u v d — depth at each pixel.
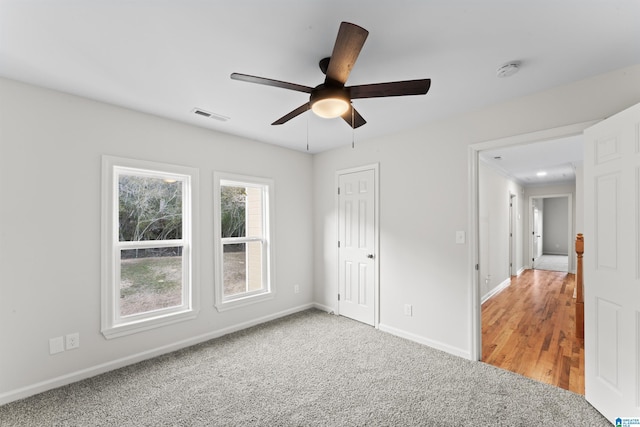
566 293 5.09
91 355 2.42
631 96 1.97
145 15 1.46
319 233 4.29
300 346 2.98
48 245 2.24
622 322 1.78
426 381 2.32
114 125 2.56
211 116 2.85
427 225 3.04
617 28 1.57
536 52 1.80
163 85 2.22
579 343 3.03
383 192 3.45
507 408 1.98
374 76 2.08
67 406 2.02
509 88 2.28
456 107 2.63
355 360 2.68
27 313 2.15
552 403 2.04
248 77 1.58
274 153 3.88
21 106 2.14
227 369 2.52
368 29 1.57
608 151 1.88
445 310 2.88
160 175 2.90
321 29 1.58
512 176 6.21
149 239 2.86
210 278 3.21
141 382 2.32
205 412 1.96
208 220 3.21
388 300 3.37
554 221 10.76
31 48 1.74
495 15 1.46
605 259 1.91
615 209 1.83
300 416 1.92
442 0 1.36
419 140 3.12
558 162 4.76
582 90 2.14
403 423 1.84
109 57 1.85
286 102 2.53
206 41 1.69
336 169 4.04
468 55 1.83
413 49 1.76
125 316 2.67
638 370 1.67
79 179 2.38
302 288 4.21
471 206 2.72
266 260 3.83
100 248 2.47
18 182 2.12
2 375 2.04
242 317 3.49
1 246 2.05
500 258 5.43
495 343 3.05
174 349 2.89
